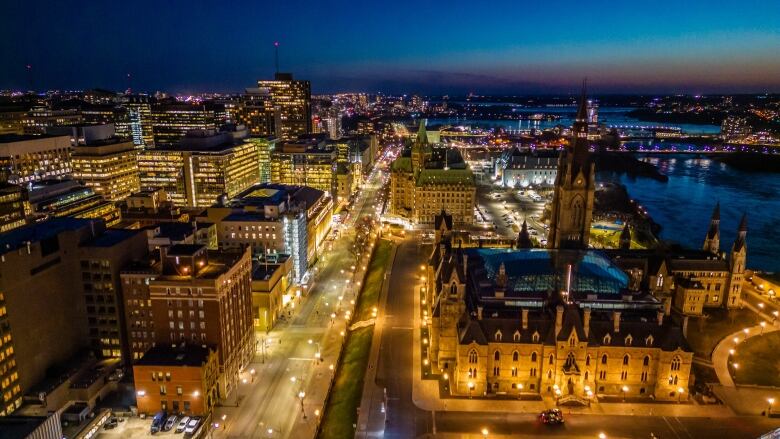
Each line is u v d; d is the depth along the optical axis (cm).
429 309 16875
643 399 12125
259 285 16238
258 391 13175
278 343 15700
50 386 11950
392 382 12962
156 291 12594
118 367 13412
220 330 12662
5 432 8700
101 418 11431
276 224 19575
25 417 9088
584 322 12044
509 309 13075
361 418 11519
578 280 14100
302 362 14600
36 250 12194
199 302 12525
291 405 12581
